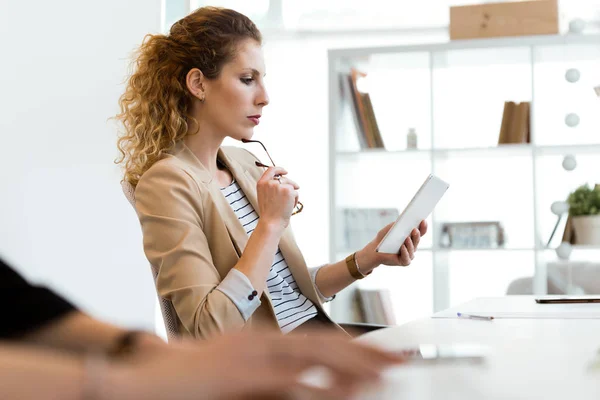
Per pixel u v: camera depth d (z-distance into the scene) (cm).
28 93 415
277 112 487
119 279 417
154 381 34
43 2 418
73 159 418
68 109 418
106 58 421
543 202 428
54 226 414
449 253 430
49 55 418
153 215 177
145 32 424
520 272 422
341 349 42
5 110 411
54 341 69
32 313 70
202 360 36
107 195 418
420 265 429
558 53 425
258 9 493
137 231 418
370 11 485
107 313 416
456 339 103
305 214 480
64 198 416
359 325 213
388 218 437
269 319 184
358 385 41
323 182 480
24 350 37
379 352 44
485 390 58
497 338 104
